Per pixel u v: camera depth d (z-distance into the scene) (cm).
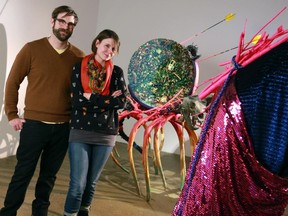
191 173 69
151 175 329
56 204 227
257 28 396
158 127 262
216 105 67
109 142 184
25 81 316
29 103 177
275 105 57
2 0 266
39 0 313
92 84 177
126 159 377
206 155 66
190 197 67
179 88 259
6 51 280
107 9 453
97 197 253
